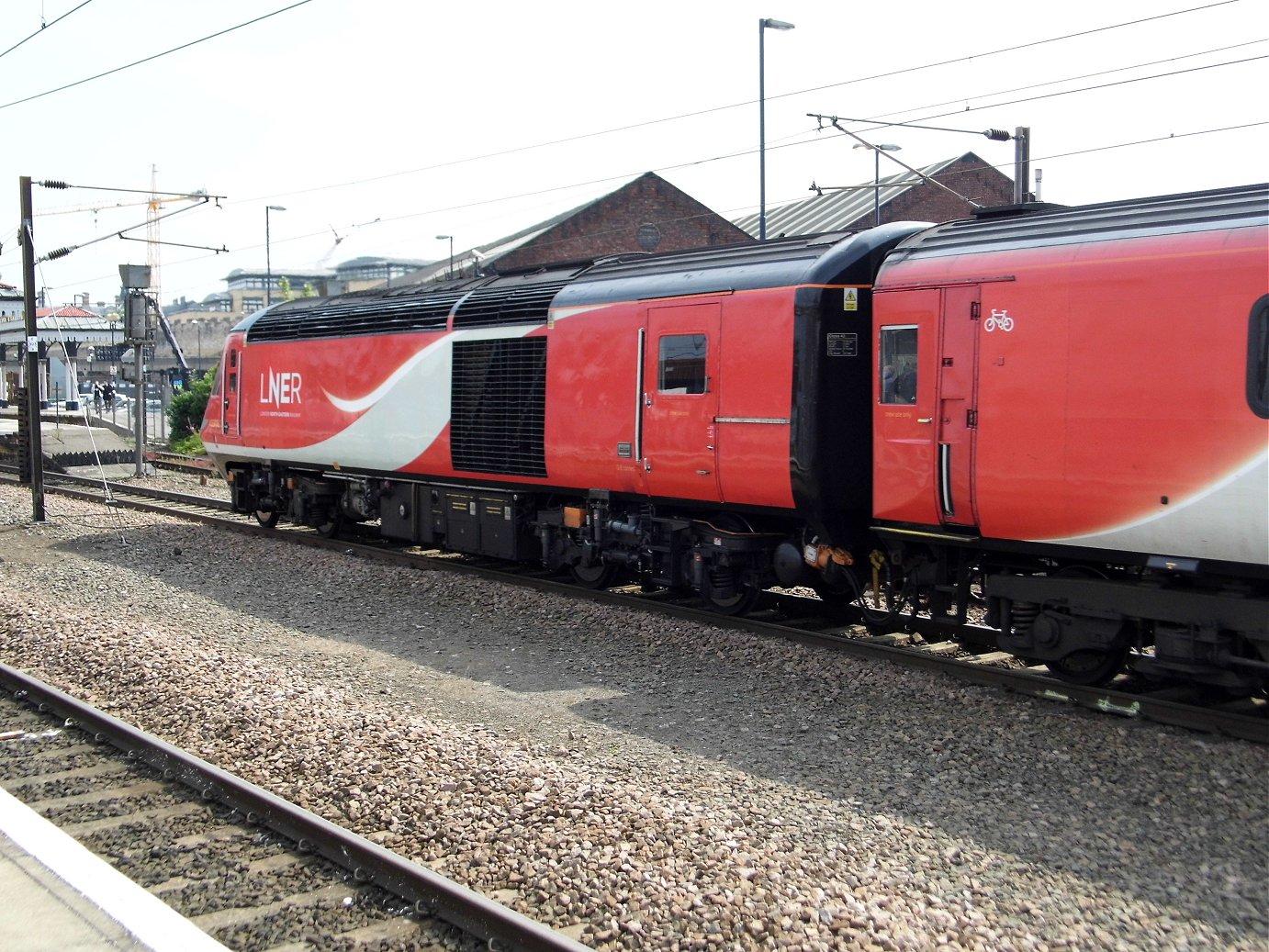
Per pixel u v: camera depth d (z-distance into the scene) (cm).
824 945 462
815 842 581
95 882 498
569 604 1150
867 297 959
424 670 952
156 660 923
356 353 1496
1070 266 770
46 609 1155
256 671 902
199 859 564
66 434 3272
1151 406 727
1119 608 775
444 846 572
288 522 1927
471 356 1308
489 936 475
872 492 923
